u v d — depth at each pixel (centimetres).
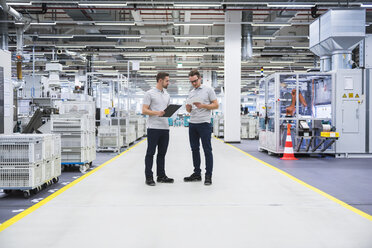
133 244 239
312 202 359
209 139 462
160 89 472
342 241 246
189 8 1152
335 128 738
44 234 261
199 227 276
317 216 308
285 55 1989
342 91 770
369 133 773
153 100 462
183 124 3159
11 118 539
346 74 767
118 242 243
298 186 444
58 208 336
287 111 788
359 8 750
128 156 800
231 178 504
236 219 298
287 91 861
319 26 816
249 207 338
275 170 580
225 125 1198
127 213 317
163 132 462
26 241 246
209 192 407
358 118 771
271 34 1419
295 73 774
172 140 1290
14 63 1992
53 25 1309
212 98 466
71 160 562
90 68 1934
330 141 768
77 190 421
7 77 522
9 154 387
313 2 950
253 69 2430
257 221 293
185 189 425
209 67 2267
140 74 2652
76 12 1174
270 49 1803
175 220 295
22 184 384
